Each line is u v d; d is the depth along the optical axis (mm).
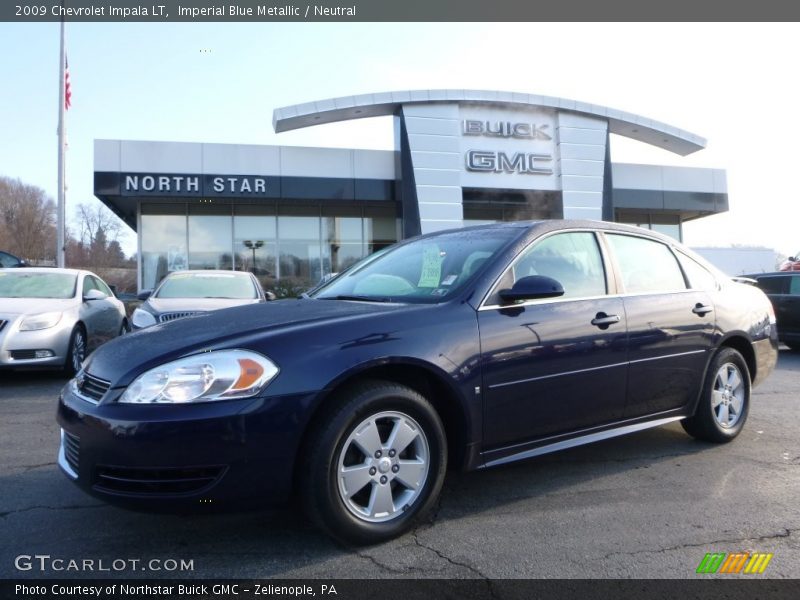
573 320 3580
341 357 2805
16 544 2965
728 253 26875
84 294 8438
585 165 21094
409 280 3746
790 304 10148
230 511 2633
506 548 2910
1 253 13969
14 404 6195
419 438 3018
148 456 2547
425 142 19531
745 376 4727
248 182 18484
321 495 2717
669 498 3555
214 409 2582
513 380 3287
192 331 3088
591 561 2785
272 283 19719
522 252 3607
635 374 3861
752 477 3916
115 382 2732
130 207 20844
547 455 4387
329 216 20938
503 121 20516
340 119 19844
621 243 4207
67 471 2902
